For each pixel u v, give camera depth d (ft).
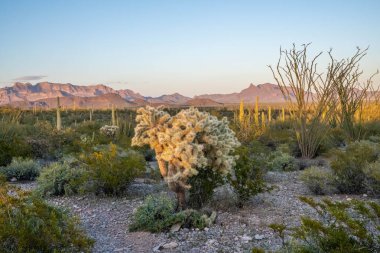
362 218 17.46
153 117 18.81
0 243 12.69
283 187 27.12
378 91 54.90
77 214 21.22
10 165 33.94
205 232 17.46
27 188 27.91
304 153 42.27
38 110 159.22
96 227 19.11
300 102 42.57
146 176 31.45
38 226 13.39
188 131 17.97
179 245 16.15
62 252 13.57
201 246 15.92
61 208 17.48
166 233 17.72
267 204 22.07
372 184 24.16
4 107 91.50
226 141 19.26
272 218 19.25
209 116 19.80
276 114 141.08
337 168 25.30
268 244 15.56
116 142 52.42
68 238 14.25
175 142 17.72
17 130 47.09
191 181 20.39
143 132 18.98
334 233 11.28
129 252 15.62
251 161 22.71
